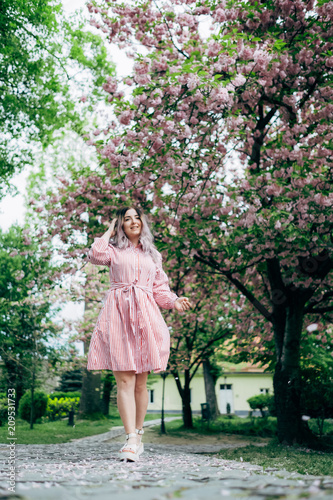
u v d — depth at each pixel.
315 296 10.22
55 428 16.31
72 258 10.10
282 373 9.61
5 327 18.61
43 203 9.98
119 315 3.30
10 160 12.60
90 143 8.15
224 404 34.41
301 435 9.27
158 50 8.12
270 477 2.03
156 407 35.62
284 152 7.84
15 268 24.36
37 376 18.20
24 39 11.67
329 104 7.46
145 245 3.54
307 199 7.41
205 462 3.20
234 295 12.42
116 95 7.63
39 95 12.20
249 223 7.48
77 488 1.53
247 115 8.87
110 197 9.10
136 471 2.27
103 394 27.14
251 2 7.91
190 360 18.59
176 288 11.69
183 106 7.16
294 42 8.07
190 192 8.38
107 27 8.27
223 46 6.84
